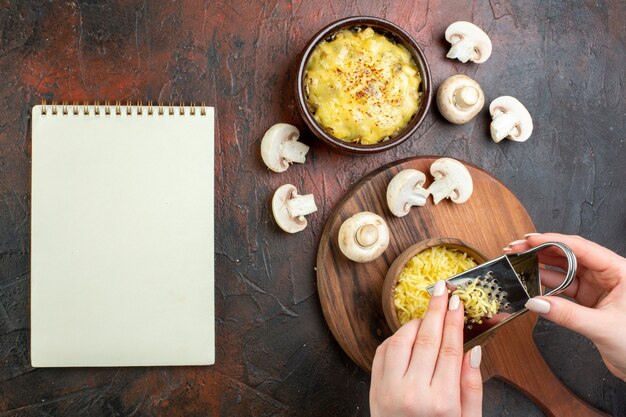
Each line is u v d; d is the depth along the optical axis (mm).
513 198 600
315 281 602
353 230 557
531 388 599
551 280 559
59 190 577
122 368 589
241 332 597
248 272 598
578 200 645
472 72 630
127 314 583
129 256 583
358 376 607
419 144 619
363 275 581
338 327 576
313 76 552
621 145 651
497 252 597
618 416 639
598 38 651
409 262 555
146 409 589
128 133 582
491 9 635
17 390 581
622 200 650
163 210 585
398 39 565
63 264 578
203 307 587
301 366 602
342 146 541
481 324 505
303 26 608
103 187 581
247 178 599
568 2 648
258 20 604
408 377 463
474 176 597
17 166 585
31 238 583
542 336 632
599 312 487
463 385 478
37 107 573
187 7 599
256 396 597
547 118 643
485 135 630
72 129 578
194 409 592
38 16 587
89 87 590
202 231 587
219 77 600
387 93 555
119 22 593
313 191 604
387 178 586
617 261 520
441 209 593
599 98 650
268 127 602
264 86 602
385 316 560
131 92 593
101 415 586
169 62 597
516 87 638
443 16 626
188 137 586
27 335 583
